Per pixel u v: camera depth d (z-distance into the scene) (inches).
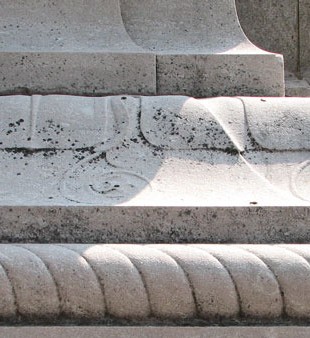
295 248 188.9
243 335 181.2
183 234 194.1
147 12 251.3
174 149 211.0
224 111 217.6
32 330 179.9
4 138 211.2
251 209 194.7
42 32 244.7
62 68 236.5
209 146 211.8
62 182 204.2
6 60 236.1
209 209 194.2
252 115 216.7
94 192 201.2
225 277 183.2
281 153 212.2
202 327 181.2
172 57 238.5
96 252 185.6
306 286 183.5
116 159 209.0
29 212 193.5
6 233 193.5
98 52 237.3
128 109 216.7
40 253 185.0
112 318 183.0
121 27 247.0
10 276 181.9
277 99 222.1
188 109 216.7
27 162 208.2
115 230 193.8
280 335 181.6
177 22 250.5
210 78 238.8
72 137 211.9
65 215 193.8
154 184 203.9
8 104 216.8
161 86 238.4
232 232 194.5
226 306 182.9
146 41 247.6
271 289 183.0
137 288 181.9
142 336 180.4
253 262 184.9
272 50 291.4
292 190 204.4
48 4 248.2
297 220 195.2
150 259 184.4
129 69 237.1
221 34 248.8
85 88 236.2
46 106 216.7
